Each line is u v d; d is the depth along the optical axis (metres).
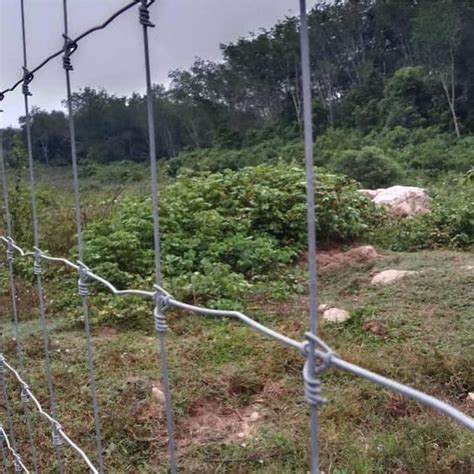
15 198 6.87
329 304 4.75
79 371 3.59
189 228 6.11
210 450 2.72
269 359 3.58
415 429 2.72
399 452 2.56
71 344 4.11
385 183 13.65
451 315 4.25
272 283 5.27
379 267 5.76
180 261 5.47
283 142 12.56
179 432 2.90
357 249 6.33
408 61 17.30
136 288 4.88
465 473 2.42
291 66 12.87
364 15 17.30
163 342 1.13
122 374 3.51
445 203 7.74
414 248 6.71
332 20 17.09
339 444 2.66
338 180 7.52
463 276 5.07
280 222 6.52
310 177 0.72
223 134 13.52
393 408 2.94
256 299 4.98
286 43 12.03
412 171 14.46
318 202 6.67
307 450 2.63
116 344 4.07
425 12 16.02
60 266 5.74
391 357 3.53
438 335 3.89
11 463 2.48
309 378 0.77
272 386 3.30
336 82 17.80
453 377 3.22
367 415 2.91
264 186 6.86
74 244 6.54
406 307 4.50
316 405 0.77
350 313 4.29
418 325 4.10
